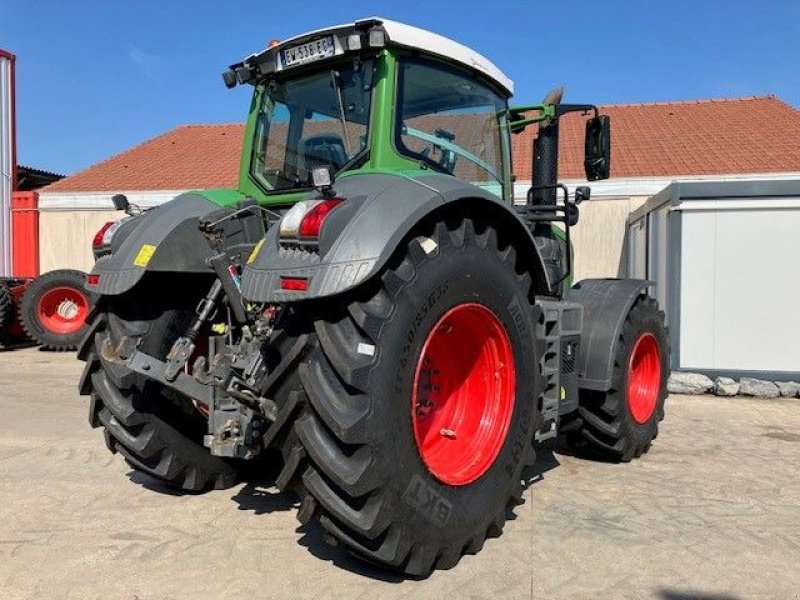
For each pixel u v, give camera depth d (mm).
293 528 3309
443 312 2795
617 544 3152
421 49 3355
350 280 2447
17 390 7184
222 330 3303
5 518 3443
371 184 2777
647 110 16969
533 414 3289
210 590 2674
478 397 3188
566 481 4121
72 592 2658
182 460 3666
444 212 2895
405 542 2611
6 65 13922
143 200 14070
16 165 14273
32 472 4227
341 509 2549
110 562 2926
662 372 4977
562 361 4016
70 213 14180
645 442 4660
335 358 2496
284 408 2633
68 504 3646
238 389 2799
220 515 3486
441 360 3252
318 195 2711
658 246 8586
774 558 3035
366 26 3170
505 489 3096
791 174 11766
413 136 3402
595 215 11812
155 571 2840
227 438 2867
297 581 2750
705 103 17000
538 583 2754
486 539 3176
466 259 2900
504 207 3025
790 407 6625
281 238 2645
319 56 3402
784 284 7340
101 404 3689
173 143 18516
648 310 4738
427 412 3205
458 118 3736
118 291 3289
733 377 7445
